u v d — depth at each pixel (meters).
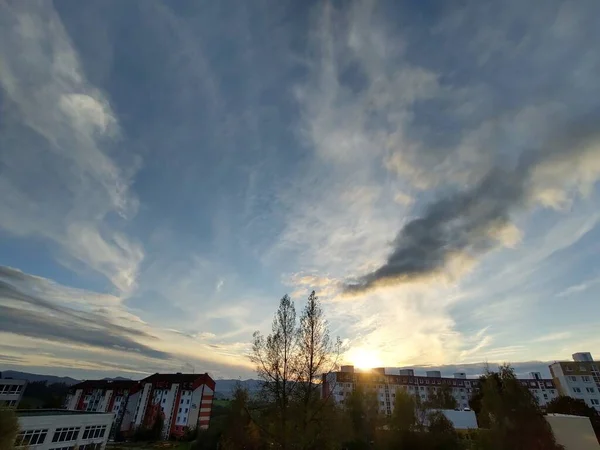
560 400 47.94
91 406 86.69
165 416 76.31
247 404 21.59
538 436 24.00
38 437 36.44
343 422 27.56
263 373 20.50
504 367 27.59
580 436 26.55
